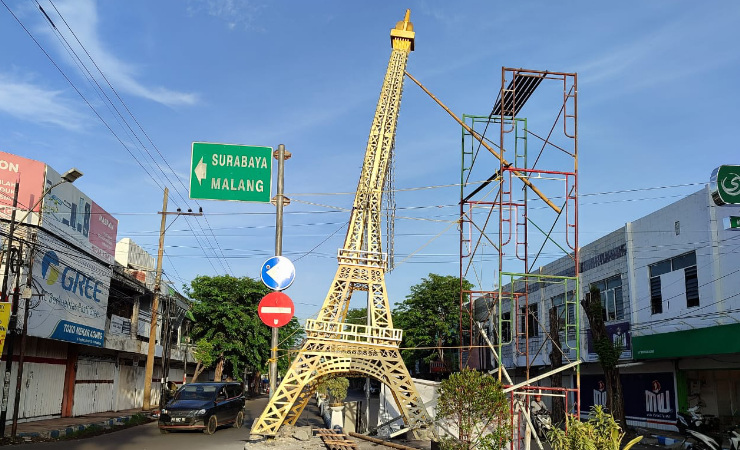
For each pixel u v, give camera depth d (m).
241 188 13.49
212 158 13.53
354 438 17.92
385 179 27.47
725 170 14.20
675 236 22.06
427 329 43.06
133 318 34.03
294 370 18.83
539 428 20.11
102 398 30.30
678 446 18.53
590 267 28.78
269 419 17.64
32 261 19.27
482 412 10.80
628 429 23.47
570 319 30.53
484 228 18.00
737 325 17.78
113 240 29.20
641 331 23.95
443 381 11.37
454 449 10.76
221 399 22.78
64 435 19.67
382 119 28.92
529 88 16.69
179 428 20.69
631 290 24.86
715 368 20.34
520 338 36.16
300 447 15.44
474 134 17.92
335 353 19.50
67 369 26.20
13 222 18.17
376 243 26.02
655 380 24.00
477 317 41.19
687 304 21.34
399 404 18.98
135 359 35.75
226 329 46.72
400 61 31.05
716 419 19.42
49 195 21.66
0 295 19.09
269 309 15.50
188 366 50.59
